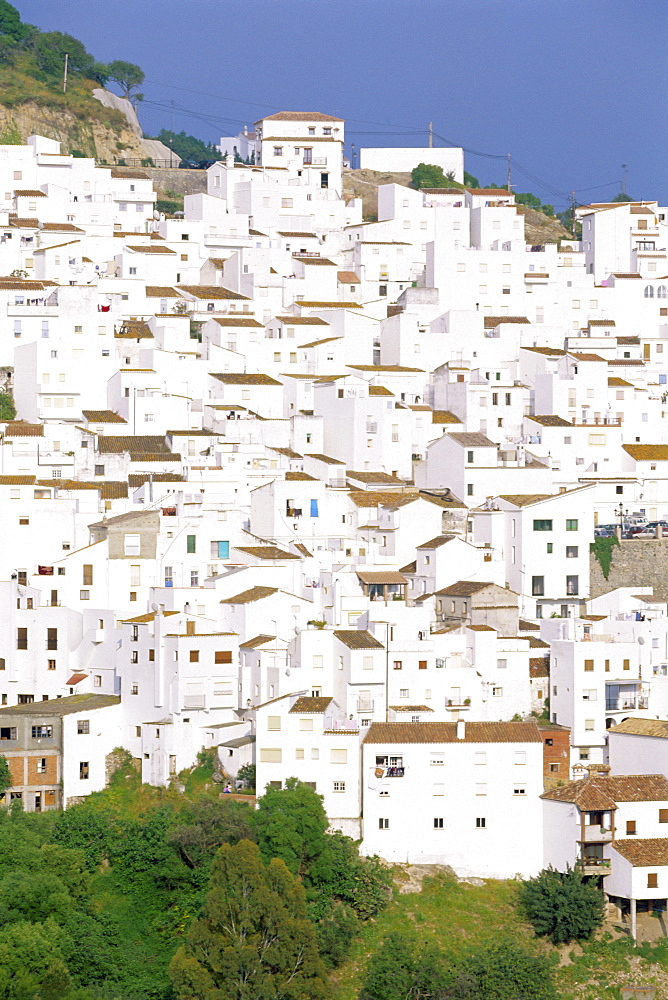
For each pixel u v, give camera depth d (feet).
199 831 554.05
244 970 495.41
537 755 579.07
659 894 555.69
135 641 616.39
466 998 510.58
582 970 536.83
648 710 627.05
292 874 533.14
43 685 644.27
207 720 605.31
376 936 540.52
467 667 625.82
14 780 590.55
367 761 570.87
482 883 571.69
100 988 513.86
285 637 631.15
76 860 551.18
